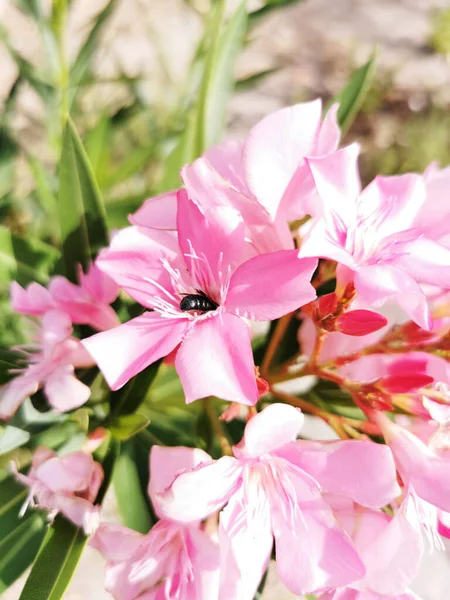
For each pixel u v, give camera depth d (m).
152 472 0.09
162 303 0.10
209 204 0.09
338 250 0.09
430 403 0.10
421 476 0.09
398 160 0.42
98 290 0.11
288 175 0.10
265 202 0.10
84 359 0.11
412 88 0.47
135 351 0.09
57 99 0.21
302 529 0.10
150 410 0.14
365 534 0.10
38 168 0.21
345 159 0.09
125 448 0.13
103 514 0.23
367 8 0.51
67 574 0.10
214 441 0.12
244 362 0.09
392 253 0.10
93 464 0.10
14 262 0.14
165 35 0.39
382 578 0.09
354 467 0.09
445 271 0.09
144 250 0.10
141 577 0.10
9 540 0.13
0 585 0.12
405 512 0.09
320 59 0.47
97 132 0.21
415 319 0.09
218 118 0.16
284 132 0.10
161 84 0.33
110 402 0.12
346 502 0.10
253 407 0.10
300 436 0.16
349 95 0.16
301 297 0.09
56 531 0.10
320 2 0.50
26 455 0.11
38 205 0.24
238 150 0.11
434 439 0.10
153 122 0.27
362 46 0.49
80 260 0.12
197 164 0.09
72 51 0.33
